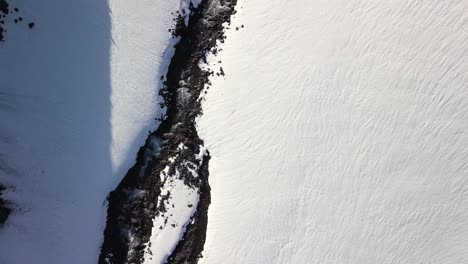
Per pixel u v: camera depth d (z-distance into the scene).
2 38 8.02
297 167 9.75
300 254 9.72
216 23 9.30
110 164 8.62
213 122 9.28
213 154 9.28
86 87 8.55
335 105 9.91
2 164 7.95
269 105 9.60
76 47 8.51
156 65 8.91
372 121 10.06
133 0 8.78
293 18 9.74
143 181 8.76
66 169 8.42
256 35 9.55
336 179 9.94
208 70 9.25
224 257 9.24
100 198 8.55
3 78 8.03
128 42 8.76
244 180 9.45
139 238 8.68
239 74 9.45
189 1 9.13
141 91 8.82
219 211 9.25
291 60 9.72
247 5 9.50
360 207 10.05
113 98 8.67
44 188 8.28
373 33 10.01
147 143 8.87
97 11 8.59
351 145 9.99
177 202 8.96
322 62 9.84
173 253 8.89
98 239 8.53
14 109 8.10
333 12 9.89
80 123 8.52
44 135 8.30
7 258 8.02
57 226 8.34
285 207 9.66
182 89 9.08
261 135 9.56
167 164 8.91
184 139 9.05
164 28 8.96
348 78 9.93
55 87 8.38
